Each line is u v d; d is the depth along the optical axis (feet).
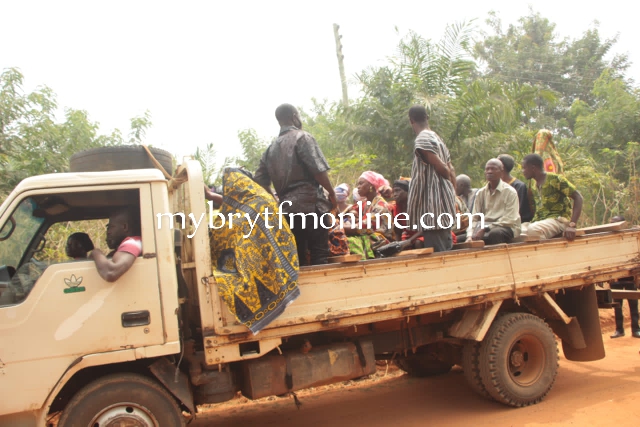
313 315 12.84
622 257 19.12
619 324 25.05
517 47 78.48
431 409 16.85
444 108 33.91
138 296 11.77
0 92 27.86
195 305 13.61
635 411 15.19
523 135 36.27
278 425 16.22
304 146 13.98
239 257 12.25
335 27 53.93
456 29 36.76
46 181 11.78
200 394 13.01
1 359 11.04
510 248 16.14
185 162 12.63
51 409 12.38
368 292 13.65
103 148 13.50
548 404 16.42
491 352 15.93
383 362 21.07
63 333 11.36
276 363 13.42
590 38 78.13
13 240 12.36
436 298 14.53
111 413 11.63
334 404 18.07
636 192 39.73
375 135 35.86
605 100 60.85
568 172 39.22
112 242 12.64
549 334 16.88
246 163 39.17
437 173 16.28
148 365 12.34
